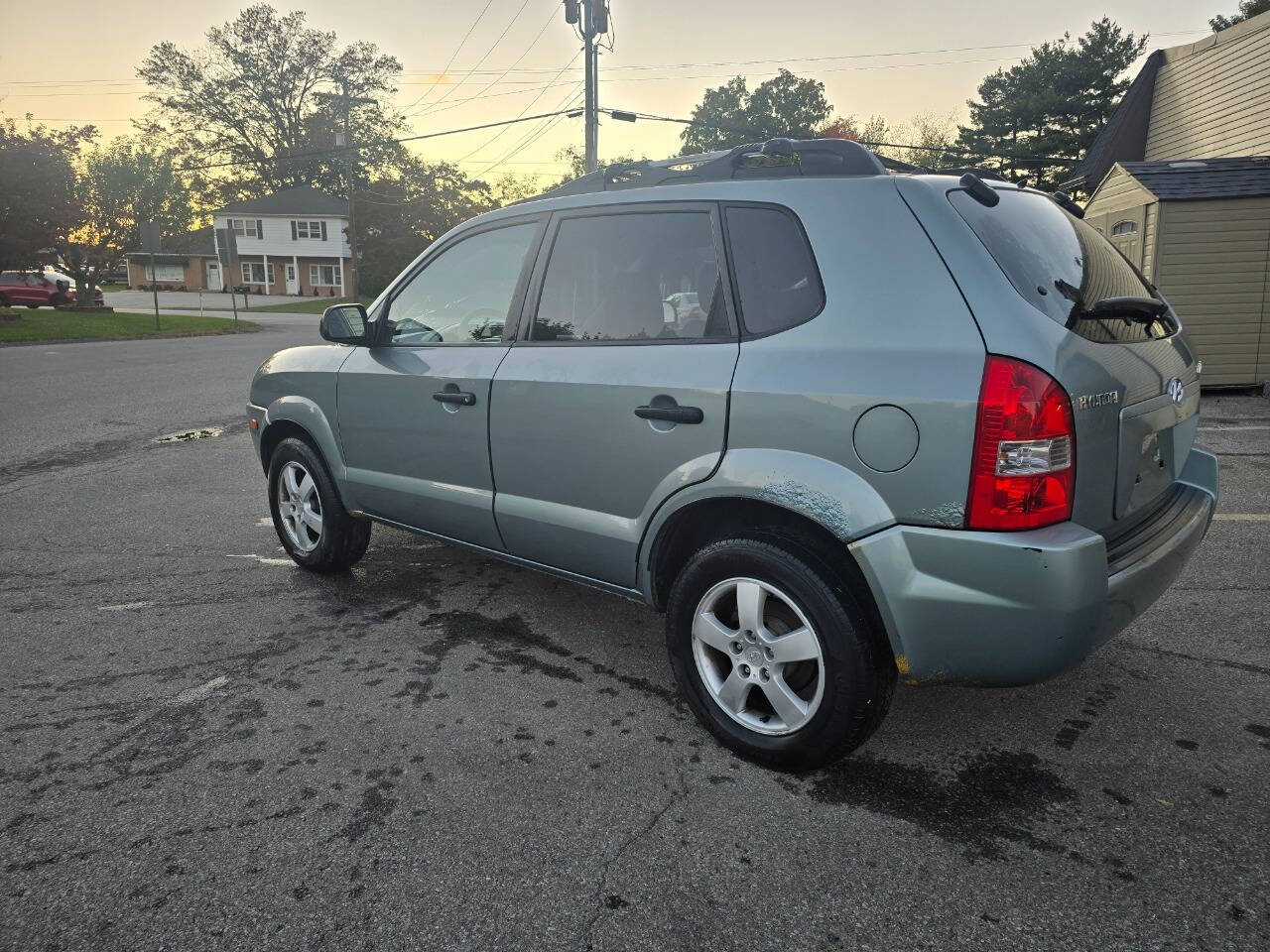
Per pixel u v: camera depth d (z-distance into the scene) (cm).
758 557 254
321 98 6675
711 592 273
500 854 229
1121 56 4516
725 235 277
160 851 230
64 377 1393
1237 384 1014
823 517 239
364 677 335
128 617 398
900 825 240
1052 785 258
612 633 379
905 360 231
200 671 340
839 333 245
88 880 219
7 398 1149
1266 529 500
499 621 392
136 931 201
